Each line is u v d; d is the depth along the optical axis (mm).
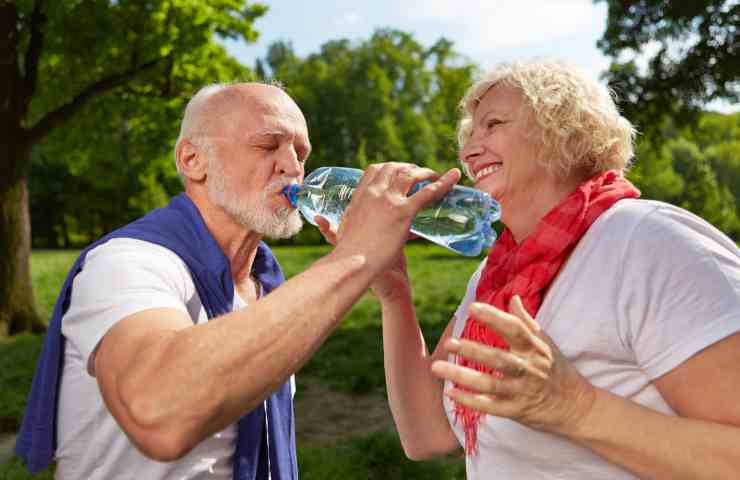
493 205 1596
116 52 12203
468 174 1625
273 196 1792
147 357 1184
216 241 1778
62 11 10586
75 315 1400
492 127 1555
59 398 1566
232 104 1802
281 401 1836
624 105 11961
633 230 1331
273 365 1170
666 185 46906
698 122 12273
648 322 1263
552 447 1361
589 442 1189
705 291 1212
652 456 1170
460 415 1581
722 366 1180
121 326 1302
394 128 53781
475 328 1527
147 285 1412
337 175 2125
